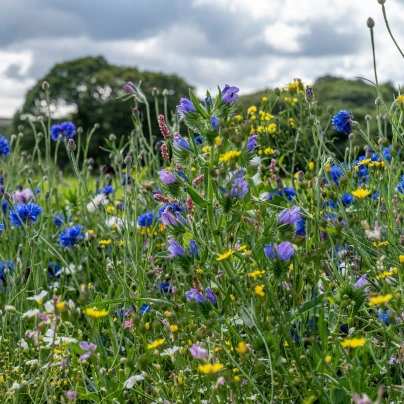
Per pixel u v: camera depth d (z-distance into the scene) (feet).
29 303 12.50
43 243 15.62
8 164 18.35
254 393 8.48
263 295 7.78
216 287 10.00
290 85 15.07
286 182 14.17
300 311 8.20
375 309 9.74
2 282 13.41
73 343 9.38
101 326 11.48
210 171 8.59
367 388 7.93
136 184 11.66
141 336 8.89
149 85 128.16
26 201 15.80
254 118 16.58
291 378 8.13
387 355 8.05
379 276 8.15
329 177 10.07
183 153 9.68
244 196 9.03
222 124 8.56
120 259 12.83
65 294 14.07
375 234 7.68
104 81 127.03
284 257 8.76
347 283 8.64
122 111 124.26
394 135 10.55
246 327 9.14
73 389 8.96
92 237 13.96
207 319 8.65
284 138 17.20
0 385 9.43
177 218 9.39
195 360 8.93
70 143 11.34
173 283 11.75
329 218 10.54
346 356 7.91
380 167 11.71
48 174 17.66
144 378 8.39
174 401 8.48
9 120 122.11
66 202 20.18
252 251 8.90
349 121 10.70
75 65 130.62
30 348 10.51
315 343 7.84
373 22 10.58
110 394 8.63
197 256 9.43
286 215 9.18
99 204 14.74
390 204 10.56
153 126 93.91
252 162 11.47
